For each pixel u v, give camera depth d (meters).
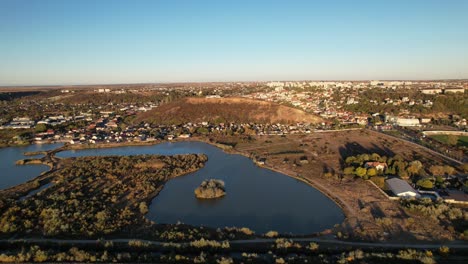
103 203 111.44
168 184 136.00
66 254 77.00
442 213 99.25
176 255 76.81
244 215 105.94
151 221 99.50
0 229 92.44
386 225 94.31
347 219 99.81
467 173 137.75
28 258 75.06
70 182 132.50
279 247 82.44
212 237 88.75
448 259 76.12
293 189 129.00
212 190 121.56
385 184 127.62
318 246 83.56
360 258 75.75
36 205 108.56
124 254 76.12
